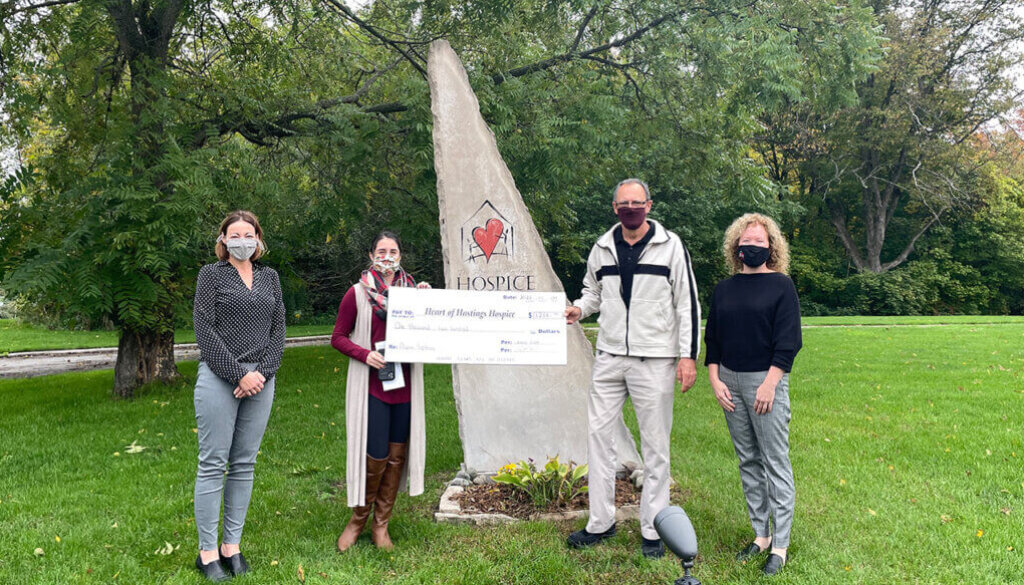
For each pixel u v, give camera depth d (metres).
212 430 3.25
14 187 7.51
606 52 11.61
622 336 3.65
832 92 10.98
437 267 21.06
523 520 4.05
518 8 9.83
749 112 11.03
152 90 7.95
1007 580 3.21
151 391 9.18
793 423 6.70
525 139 9.50
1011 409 7.11
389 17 10.49
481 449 4.90
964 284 33.12
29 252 7.43
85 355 15.55
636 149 12.12
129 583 3.27
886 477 4.86
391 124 9.67
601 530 3.71
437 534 3.87
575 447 4.92
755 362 3.44
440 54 5.15
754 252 3.45
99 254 7.07
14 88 7.73
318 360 12.58
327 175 10.39
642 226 3.68
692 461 5.46
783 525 3.37
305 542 3.76
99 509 4.36
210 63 9.91
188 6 8.97
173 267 8.30
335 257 23.19
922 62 27.22
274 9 9.35
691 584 2.46
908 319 23.09
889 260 35.34
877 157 31.27
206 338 3.20
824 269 33.81
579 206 26.19
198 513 3.30
